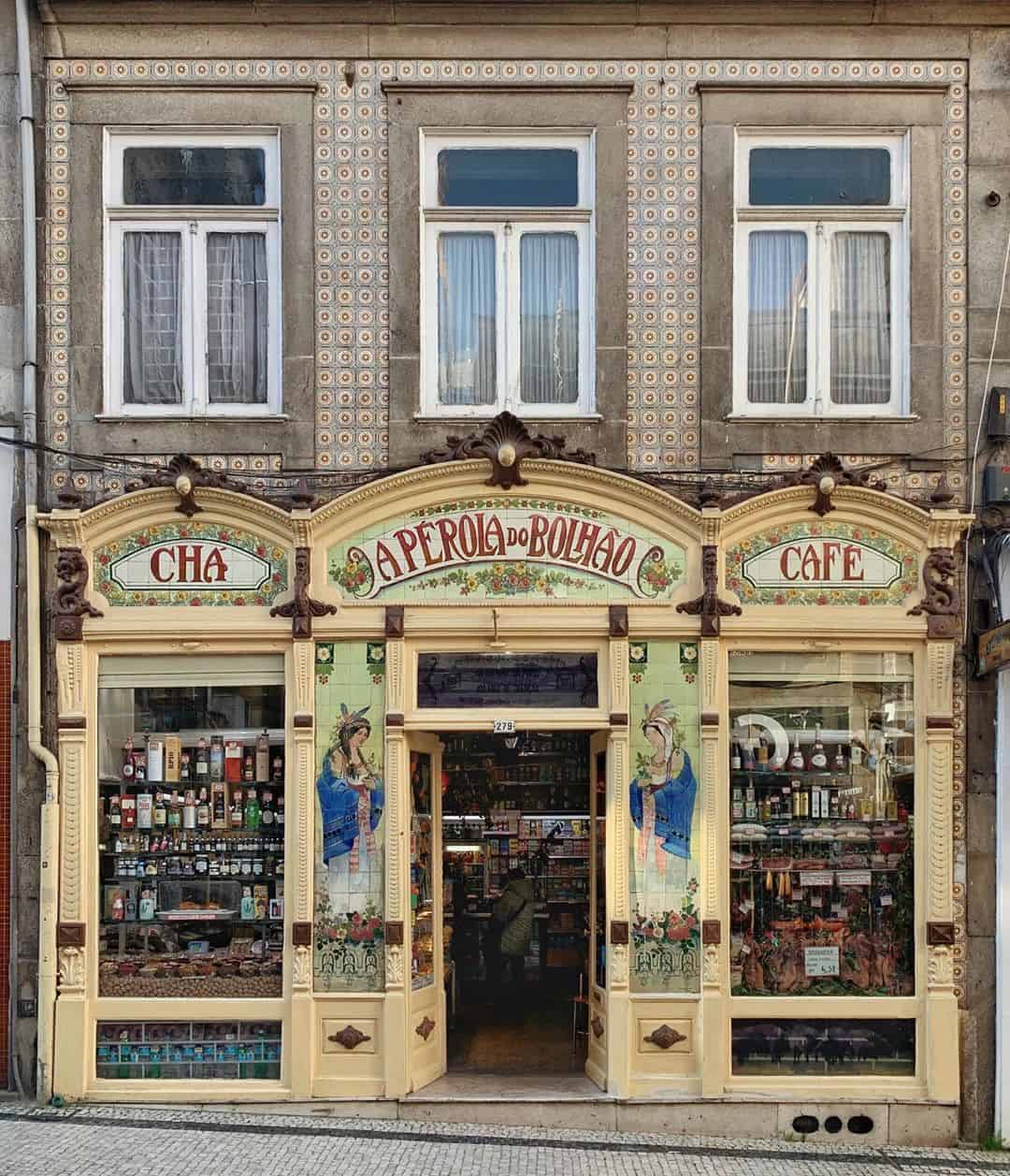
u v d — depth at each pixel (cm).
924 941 967
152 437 993
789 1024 967
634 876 967
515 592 977
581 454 977
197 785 991
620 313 994
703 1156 892
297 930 960
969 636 987
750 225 1016
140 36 997
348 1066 957
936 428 993
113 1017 966
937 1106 950
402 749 970
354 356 994
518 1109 949
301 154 996
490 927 1216
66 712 973
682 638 974
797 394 1015
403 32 997
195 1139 884
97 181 1000
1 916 976
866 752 991
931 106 1002
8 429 991
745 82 995
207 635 977
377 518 980
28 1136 878
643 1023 958
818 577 981
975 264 997
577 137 1010
